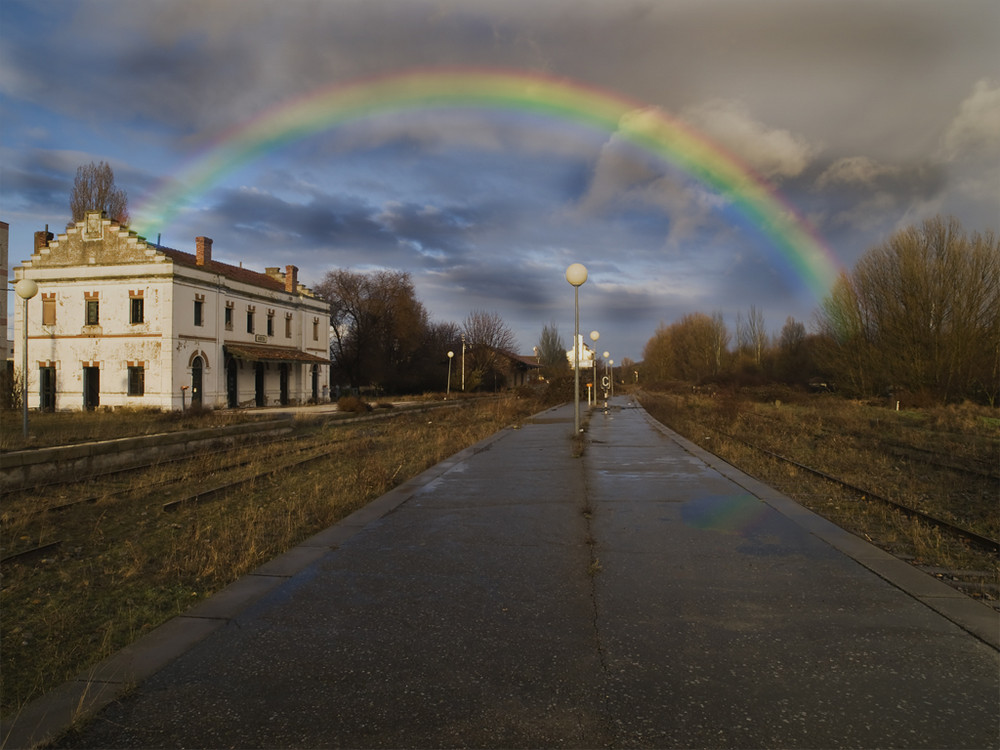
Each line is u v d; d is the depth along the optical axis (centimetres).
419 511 823
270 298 4134
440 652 392
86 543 756
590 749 288
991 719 314
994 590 551
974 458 1533
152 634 424
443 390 6962
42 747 293
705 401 4797
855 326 4206
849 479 1216
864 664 374
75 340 3388
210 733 304
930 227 3744
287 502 969
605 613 458
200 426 2272
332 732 304
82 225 3391
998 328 3422
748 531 705
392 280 6762
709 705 327
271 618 452
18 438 1673
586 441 1781
